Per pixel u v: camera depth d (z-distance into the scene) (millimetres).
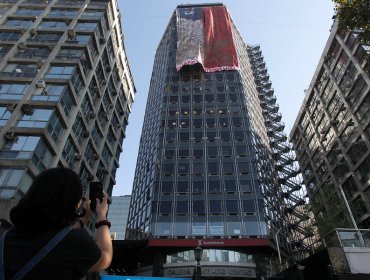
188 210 43375
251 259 39812
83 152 32969
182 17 76500
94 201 2539
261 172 49969
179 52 68438
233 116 56875
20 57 33031
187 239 40469
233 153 50531
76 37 36625
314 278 17438
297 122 65375
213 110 58156
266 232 40688
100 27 39812
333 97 51188
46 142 26266
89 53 35625
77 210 2113
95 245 1992
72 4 41812
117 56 47469
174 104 59688
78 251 1855
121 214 133750
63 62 32531
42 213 1875
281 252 42812
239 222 41906
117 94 46469
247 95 63719
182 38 71188
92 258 1908
